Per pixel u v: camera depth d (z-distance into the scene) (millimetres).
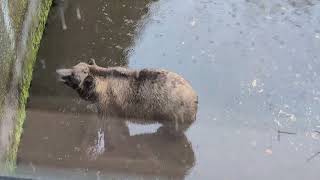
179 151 11461
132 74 11641
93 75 11625
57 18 15180
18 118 11766
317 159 11156
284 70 13391
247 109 12328
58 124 12031
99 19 15125
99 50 14109
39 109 12383
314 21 15031
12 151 10953
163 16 15273
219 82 13031
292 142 11531
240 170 10984
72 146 11555
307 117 12117
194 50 14047
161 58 13797
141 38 14484
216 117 12133
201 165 11141
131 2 15719
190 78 13156
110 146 11602
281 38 14453
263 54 13922
